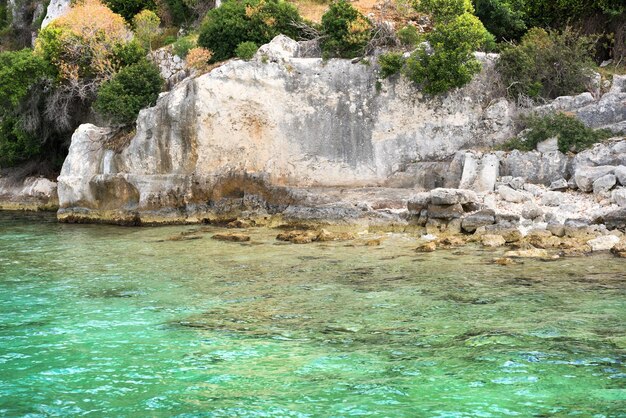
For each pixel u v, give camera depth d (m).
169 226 25.61
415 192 23.97
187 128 26.30
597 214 19.23
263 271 16.69
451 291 14.10
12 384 9.48
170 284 15.55
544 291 13.87
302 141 26.38
